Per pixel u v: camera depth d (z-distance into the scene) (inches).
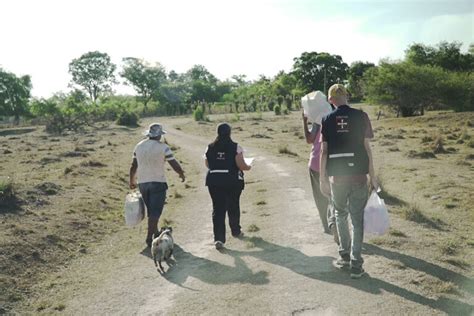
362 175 209.8
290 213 359.9
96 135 1550.2
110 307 211.8
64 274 268.2
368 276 217.6
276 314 186.4
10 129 2349.9
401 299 191.9
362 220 215.0
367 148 210.2
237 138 1229.1
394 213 348.2
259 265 244.4
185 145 1195.9
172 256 277.9
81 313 208.4
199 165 805.9
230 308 195.6
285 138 1199.6
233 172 279.3
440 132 1045.8
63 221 368.5
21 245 297.6
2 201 395.5
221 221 280.7
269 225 327.9
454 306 185.0
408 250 255.9
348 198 214.7
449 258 241.6
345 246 223.1
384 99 1798.7
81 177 619.8
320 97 279.9
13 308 222.4
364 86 1958.7
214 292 214.4
